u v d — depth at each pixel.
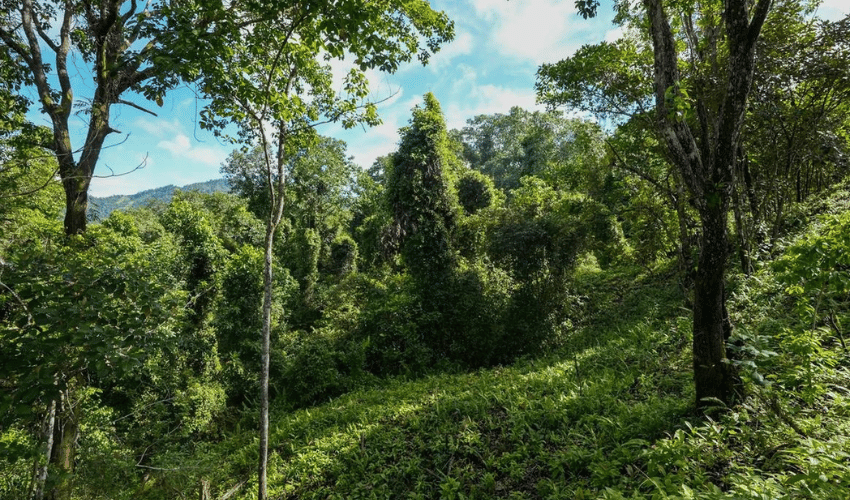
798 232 8.73
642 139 9.88
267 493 7.20
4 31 7.43
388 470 6.81
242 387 13.32
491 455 6.27
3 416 3.35
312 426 9.63
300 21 5.48
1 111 7.03
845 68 7.22
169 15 5.21
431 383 11.03
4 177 5.02
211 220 29.19
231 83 5.90
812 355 4.52
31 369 3.44
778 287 6.92
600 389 7.14
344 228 36.84
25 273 3.79
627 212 12.70
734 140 4.66
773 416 4.32
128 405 10.23
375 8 5.70
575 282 14.41
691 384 6.23
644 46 9.30
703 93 7.46
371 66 5.77
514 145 45.41
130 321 4.00
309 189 34.56
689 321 7.64
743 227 9.12
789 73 7.61
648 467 4.31
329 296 19.42
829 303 5.67
